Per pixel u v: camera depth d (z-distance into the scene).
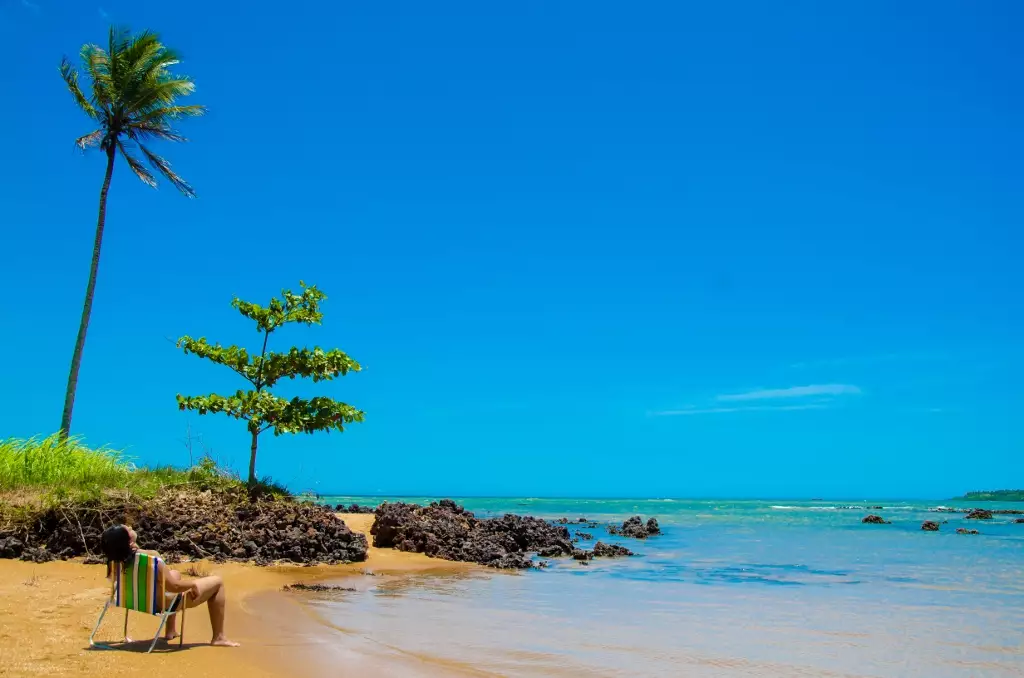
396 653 8.45
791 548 24.66
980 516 46.97
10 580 10.71
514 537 22.61
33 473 14.97
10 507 13.30
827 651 9.37
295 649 8.29
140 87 25.64
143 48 25.78
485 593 13.60
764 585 15.49
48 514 13.12
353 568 15.55
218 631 8.07
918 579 16.66
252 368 17.56
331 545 15.99
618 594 13.95
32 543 12.73
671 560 20.75
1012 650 9.49
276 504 16.33
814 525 40.00
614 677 7.83
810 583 15.84
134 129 26.39
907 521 45.06
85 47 25.58
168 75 26.62
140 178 26.64
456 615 11.11
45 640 7.52
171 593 8.00
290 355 17.52
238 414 17.00
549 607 12.26
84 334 24.31
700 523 42.41
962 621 11.53
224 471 17.34
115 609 9.13
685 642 9.71
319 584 13.23
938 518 49.97
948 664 8.78
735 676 8.08
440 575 15.84
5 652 7.00
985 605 13.05
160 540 13.70
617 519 46.00
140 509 13.98
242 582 12.51
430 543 18.34
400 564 16.80
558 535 24.23
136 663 6.97
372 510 25.11
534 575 16.75
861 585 15.58
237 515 15.23
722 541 28.00
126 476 15.98
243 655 7.79
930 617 11.84
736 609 12.42
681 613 11.95
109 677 6.47
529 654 8.71
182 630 7.82
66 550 12.62
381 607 11.48
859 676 8.21
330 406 17.44
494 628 10.20
